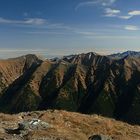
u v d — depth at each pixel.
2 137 23.67
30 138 23.56
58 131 26.81
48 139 23.72
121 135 31.44
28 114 38.22
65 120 33.75
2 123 30.14
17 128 27.23
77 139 25.27
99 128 32.50
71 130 29.47
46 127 27.70
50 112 38.75
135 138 31.52
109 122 35.94
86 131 30.45
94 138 25.27
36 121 28.11
